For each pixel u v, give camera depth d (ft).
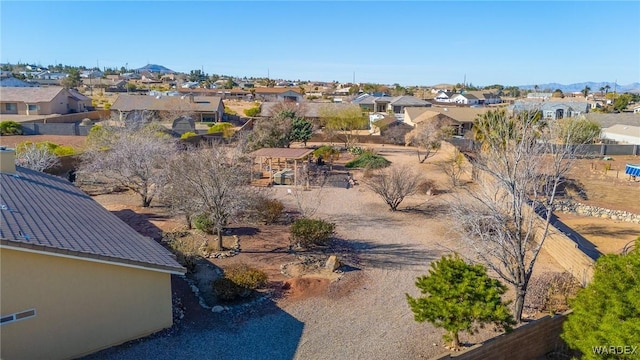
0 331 34.55
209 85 534.37
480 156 73.97
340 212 88.79
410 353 41.22
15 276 34.81
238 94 399.85
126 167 85.25
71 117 204.95
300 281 55.01
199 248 65.00
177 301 49.65
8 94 220.64
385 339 43.52
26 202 47.19
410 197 100.17
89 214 51.96
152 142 94.79
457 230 62.18
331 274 58.08
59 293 37.14
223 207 64.95
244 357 40.06
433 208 91.66
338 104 218.79
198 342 42.11
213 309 48.16
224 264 60.49
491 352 38.42
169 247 63.82
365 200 98.58
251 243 68.90
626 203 99.81
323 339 43.37
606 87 598.75
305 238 66.90
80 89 418.51
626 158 157.38
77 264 37.81
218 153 80.07
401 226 80.23
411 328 45.62
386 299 52.01
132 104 226.99
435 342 43.09
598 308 34.73
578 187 111.34
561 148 60.03
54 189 59.52
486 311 36.83
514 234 49.73
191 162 69.72
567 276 57.52
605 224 85.35
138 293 41.65
